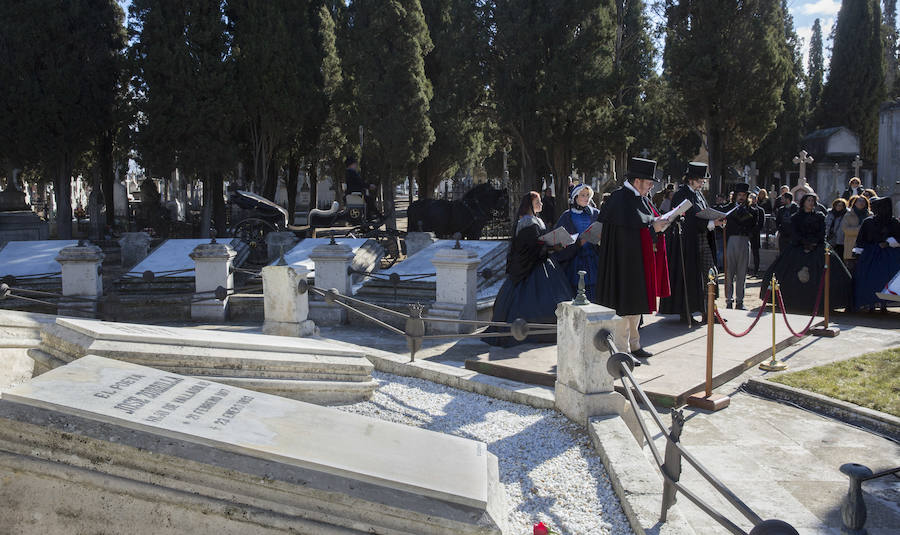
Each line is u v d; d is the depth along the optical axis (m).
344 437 3.78
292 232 20.25
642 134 42.03
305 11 32.22
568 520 4.02
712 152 31.92
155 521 3.20
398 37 32.25
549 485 4.50
